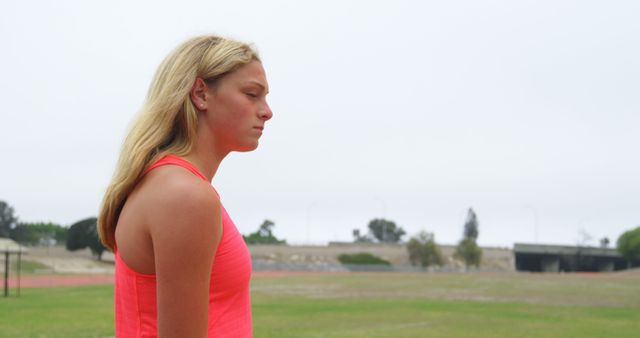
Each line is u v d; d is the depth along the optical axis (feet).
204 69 5.44
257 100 5.66
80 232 255.50
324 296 113.29
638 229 390.01
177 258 4.61
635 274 295.69
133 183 5.15
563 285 165.68
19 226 341.82
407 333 56.13
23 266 241.35
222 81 5.51
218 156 5.66
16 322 60.29
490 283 175.32
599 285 166.50
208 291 4.78
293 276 224.53
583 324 65.36
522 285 164.04
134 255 5.03
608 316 75.41
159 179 4.91
